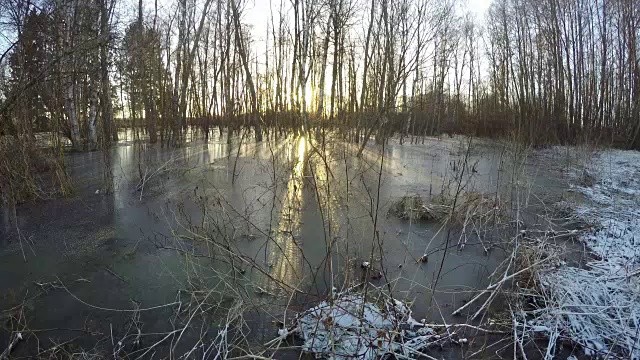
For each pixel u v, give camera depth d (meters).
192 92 21.05
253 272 4.50
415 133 28.53
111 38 9.92
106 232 5.62
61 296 3.96
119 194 7.67
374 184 8.95
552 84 21.42
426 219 6.49
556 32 21.12
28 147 7.81
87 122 15.06
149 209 6.68
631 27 20.23
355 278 4.37
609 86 21.23
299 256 4.95
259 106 19.64
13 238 5.35
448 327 3.46
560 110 21.03
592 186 9.62
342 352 3.05
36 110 9.07
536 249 4.58
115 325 3.52
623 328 3.29
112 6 13.22
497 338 3.47
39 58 8.95
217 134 23.45
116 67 13.76
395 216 6.63
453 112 32.12
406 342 3.21
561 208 7.10
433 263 4.89
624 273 4.23
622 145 19.52
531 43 21.97
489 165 12.29
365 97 17.00
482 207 6.18
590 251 5.25
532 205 7.38
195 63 20.52
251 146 16.02
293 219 6.28
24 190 7.10
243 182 8.80
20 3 8.53
